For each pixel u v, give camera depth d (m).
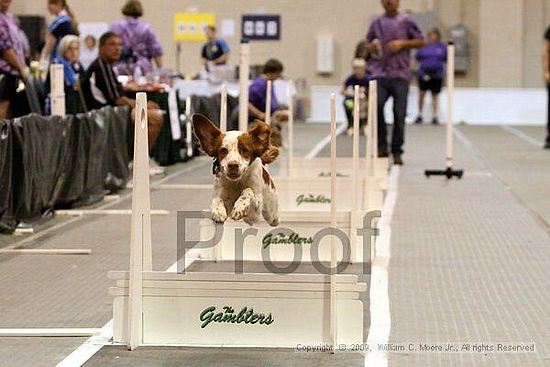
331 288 6.80
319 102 34.22
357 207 10.88
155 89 18.16
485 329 7.36
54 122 12.30
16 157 11.19
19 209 11.34
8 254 10.23
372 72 18.73
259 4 34.31
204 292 6.92
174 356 6.66
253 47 34.56
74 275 9.23
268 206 7.38
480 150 22.72
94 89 15.66
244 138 6.84
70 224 12.09
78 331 7.22
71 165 12.98
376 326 7.38
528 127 32.06
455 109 34.12
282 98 25.41
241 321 6.92
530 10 34.00
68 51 16.66
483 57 34.16
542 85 34.22
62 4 18.33
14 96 14.74
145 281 6.94
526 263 9.80
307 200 11.91
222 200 6.90
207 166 19.06
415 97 34.00
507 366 6.47
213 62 27.09
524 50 34.12
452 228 11.85
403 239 11.11
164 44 34.22
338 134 27.09
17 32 14.82
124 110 15.32
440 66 32.66
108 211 12.99
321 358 6.61
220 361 6.54
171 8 34.12
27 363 6.50
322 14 34.31
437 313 7.83
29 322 7.53
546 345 6.95
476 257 10.09
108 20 33.72
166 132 18.53
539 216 12.77
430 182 16.41
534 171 18.12
